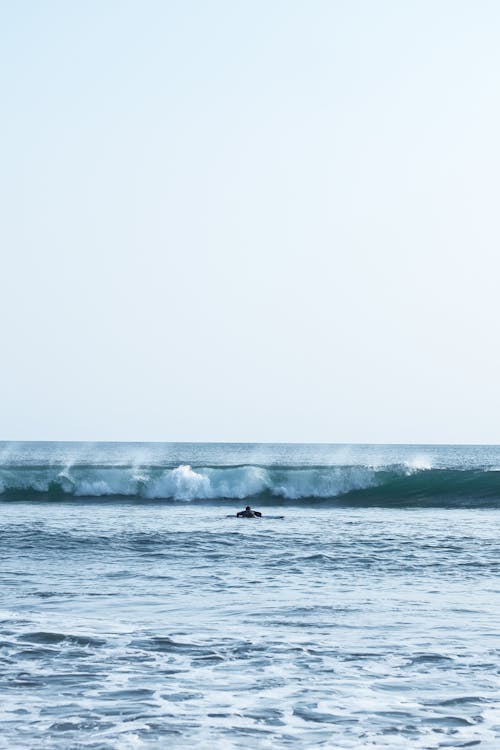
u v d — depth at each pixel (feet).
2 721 33.63
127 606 57.16
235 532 105.60
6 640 47.16
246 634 48.78
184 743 31.12
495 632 49.21
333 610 55.72
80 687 38.42
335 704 35.83
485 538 99.25
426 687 38.32
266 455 620.08
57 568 74.59
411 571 73.31
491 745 30.86
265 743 31.17
